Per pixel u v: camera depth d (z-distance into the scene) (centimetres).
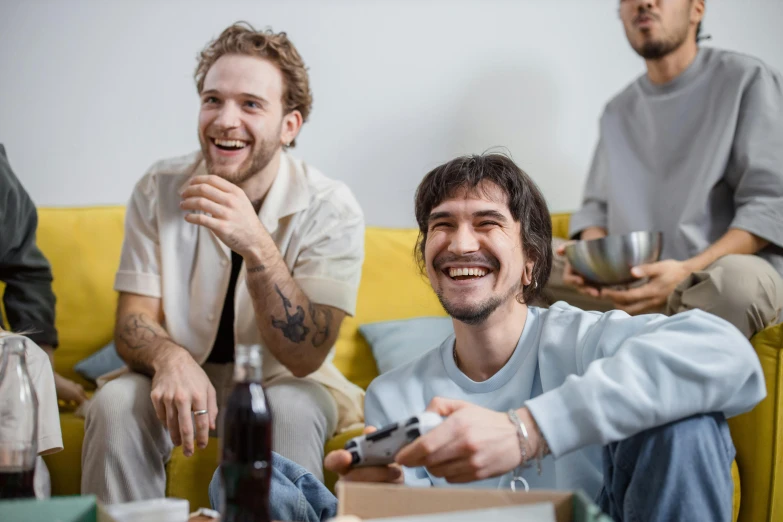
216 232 179
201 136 204
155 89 272
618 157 252
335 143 275
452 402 103
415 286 239
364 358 233
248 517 86
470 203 130
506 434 100
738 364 108
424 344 220
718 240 221
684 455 106
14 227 203
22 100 271
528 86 279
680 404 105
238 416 87
